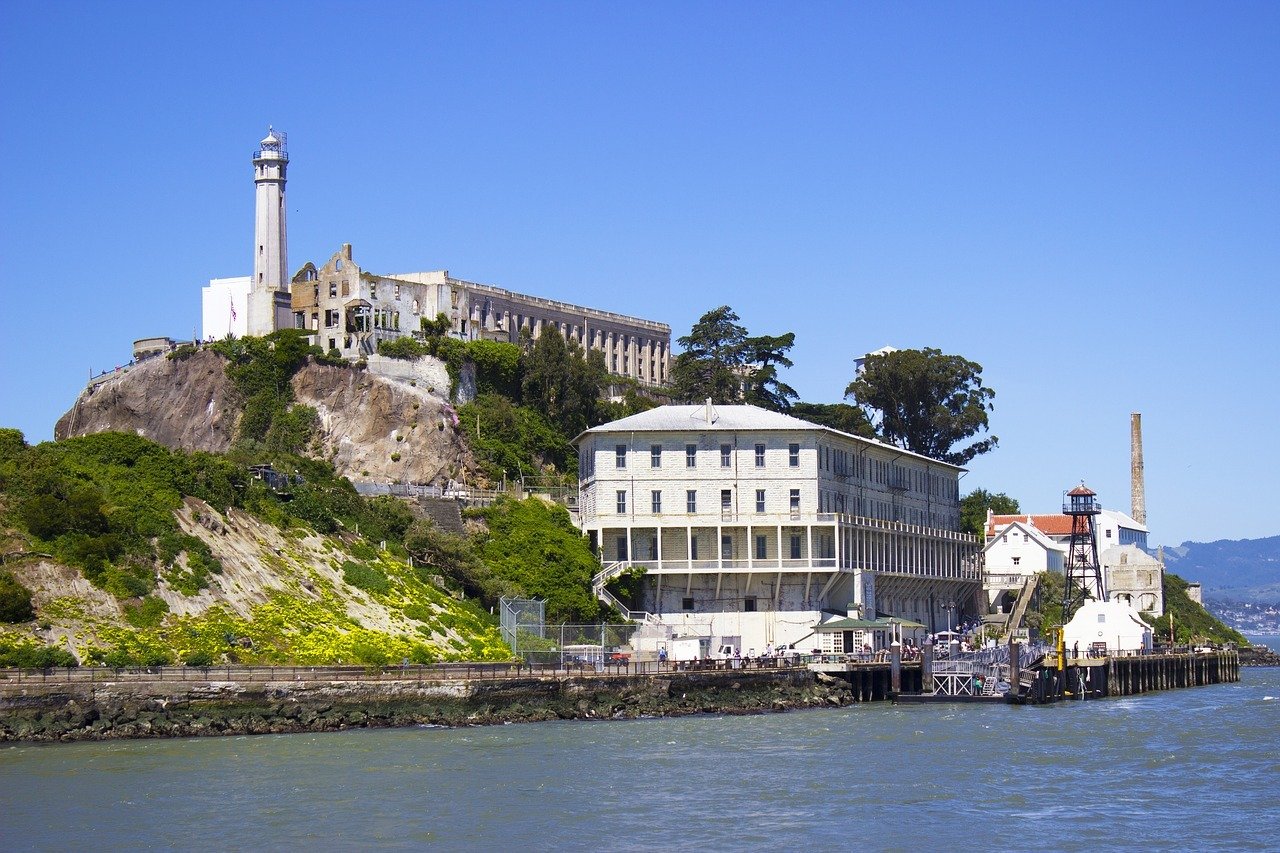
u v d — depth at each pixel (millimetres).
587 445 182250
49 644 123875
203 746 113125
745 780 99000
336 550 155000
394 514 167250
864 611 183750
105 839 82625
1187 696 175375
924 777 100750
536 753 110062
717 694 142000
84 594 130875
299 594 143375
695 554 177125
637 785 97062
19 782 97500
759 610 177000
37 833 83875
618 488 176000
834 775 101312
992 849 81000
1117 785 98562
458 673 130625
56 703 117312
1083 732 125562
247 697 122125
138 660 124000
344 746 113250
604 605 170750
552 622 165625
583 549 172750
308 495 160375
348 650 135875
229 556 143625
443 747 112875
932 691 156250
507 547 170500
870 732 124062
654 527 175375
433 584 158375
